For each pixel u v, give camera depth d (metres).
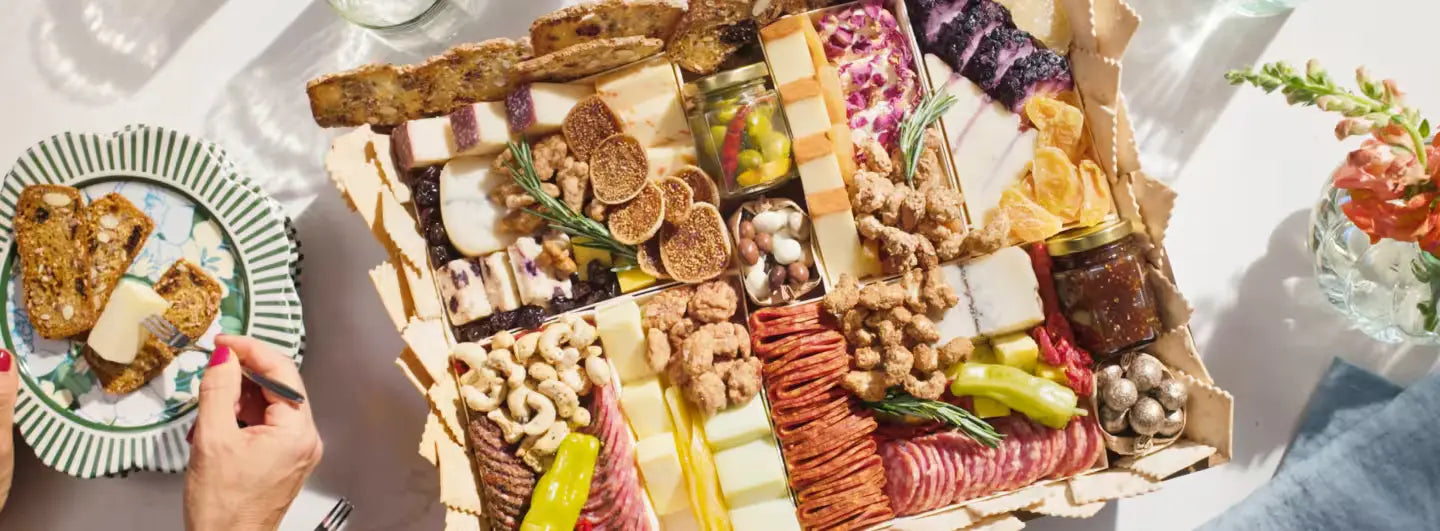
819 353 0.87
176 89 0.96
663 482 0.86
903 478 0.87
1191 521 0.95
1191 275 0.96
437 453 0.84
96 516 0.94
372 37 0.96
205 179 0.89
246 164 0.96
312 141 0.96
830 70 0.87
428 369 0.85
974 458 0.87
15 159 0.97
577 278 0.89
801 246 0.89
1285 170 0.96
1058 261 0.87
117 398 0.90
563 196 0.88
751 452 0.87
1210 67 0.96
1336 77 0.96
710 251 0.87
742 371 0.86
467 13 0.95
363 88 0.85
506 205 0.87
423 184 0.87
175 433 0.90
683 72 0.91
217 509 0.79
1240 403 0.96
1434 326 0.81
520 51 0.85
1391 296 0.86
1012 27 0.89
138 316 0.88
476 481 0.86
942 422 0.89
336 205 0.95
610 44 0.83
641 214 0.87
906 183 0.89
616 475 0.86
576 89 0.88
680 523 0.88
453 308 0.88
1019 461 0.87
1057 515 0.89
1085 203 0.87
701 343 0.86
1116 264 0.85
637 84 0.87
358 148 0.86
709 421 0.87
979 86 0.89
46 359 0.90
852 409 0.88
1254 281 0.96
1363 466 0.91
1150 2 0.96
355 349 0.94
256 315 0.88
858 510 0.86
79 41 0.97
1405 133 0.71
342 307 0.94
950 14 0.89
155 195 0.90
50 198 0.89
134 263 0.90
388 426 0.94
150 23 0.97
